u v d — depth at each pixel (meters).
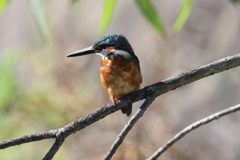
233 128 13.91
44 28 6.58
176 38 14.73
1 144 4.71
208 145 12.93
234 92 14.52
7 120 10.62
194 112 14.53
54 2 18.45
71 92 11.07
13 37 18.45
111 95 6.88
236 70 14.31
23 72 12.66
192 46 15.17
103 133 11.64
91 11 18.48
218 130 13.89
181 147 11.59
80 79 11.38
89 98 11.11
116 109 5.33
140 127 11.09
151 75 11.97
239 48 14.73
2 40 18.67
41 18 6.56
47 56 11.38
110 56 6.75
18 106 10.77
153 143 10.95
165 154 11.16
